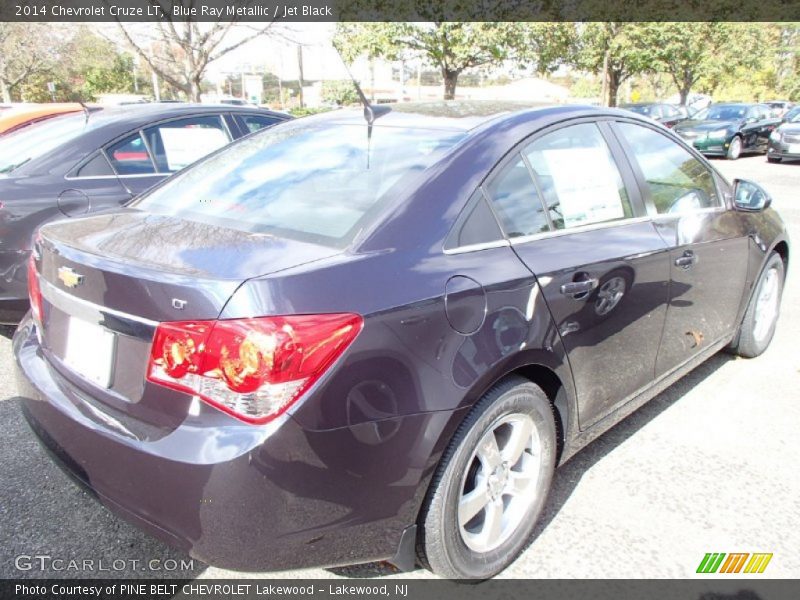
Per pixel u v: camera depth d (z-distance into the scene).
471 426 2.07
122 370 1.90
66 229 2.35
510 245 2.32
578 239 2.58
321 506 1.80
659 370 3.11
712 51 27.03
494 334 2.11
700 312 3.36
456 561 2.15
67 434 2.00
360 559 1.96
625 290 2.69
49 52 20.92
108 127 4.60
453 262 2.11
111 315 1.90
